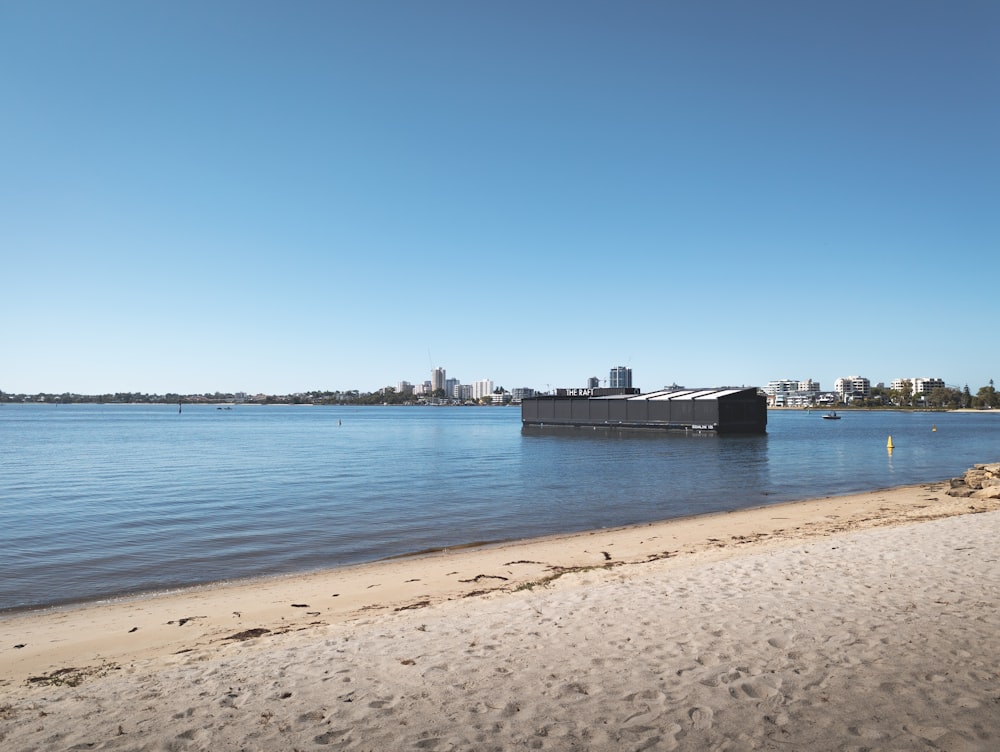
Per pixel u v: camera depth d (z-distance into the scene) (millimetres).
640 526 24281
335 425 147625
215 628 12664
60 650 11508
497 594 13625
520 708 7426
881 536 17062
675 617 10656
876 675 7840
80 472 46031
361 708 7633
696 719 6949
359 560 19688
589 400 110375
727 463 52562
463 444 79188
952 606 10477
